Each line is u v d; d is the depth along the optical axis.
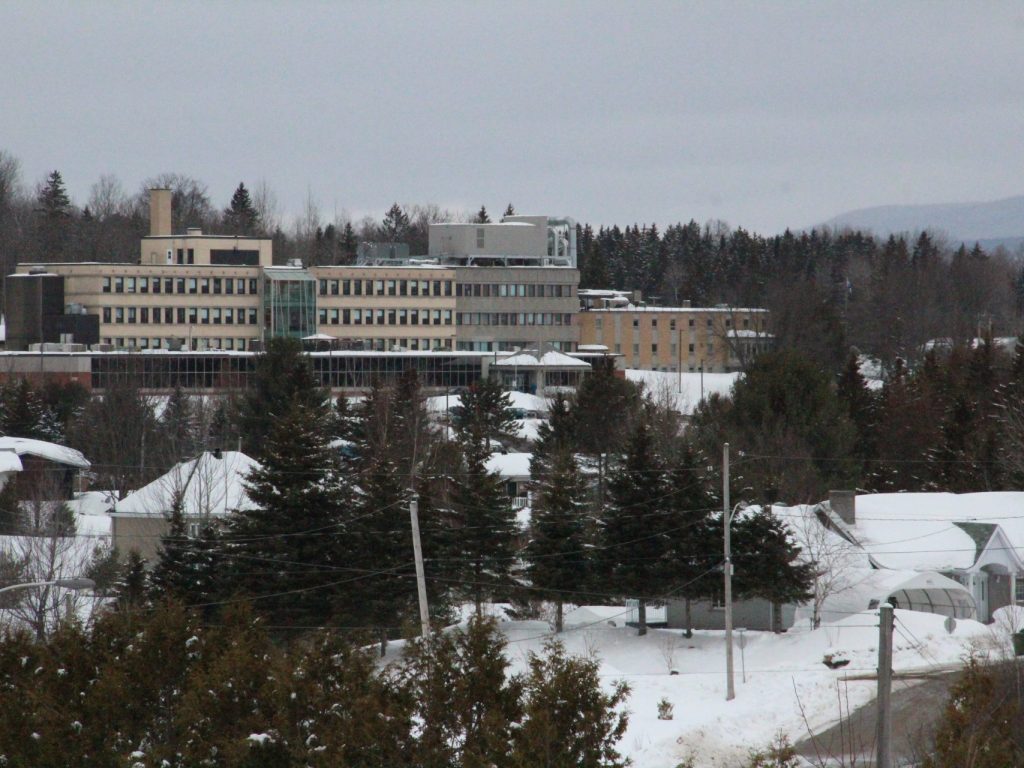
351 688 78.75
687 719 126.56
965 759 65.56
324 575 159.38
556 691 74.12
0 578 146.12
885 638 61.28
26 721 81.06
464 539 169.88
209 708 80.44
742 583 162.25
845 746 115.38
